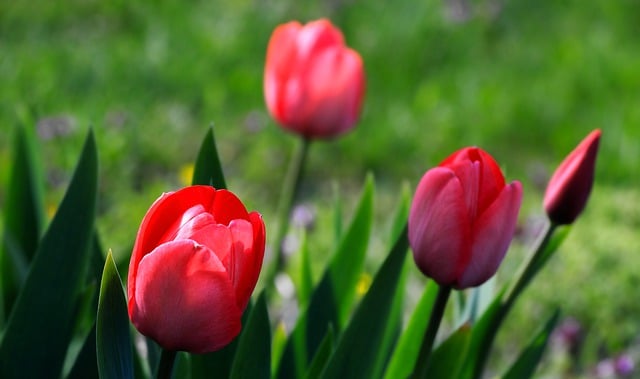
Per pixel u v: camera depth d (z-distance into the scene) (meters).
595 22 8.83
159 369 1.34
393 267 1.74
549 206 1.79
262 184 5.82
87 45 7.25
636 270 4.46
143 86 6.73
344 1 8.13
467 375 1.94
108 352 1.43
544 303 4.32
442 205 1.50
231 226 1.24
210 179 1.78
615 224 5.14
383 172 6.20
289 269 3.90
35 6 7.83
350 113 2.72
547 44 8.26
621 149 6.30
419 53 7.69
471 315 2.12
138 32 7.80
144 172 5.77
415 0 8.14
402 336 1.96
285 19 7.88
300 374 2.04
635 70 7.64
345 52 2.64
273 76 2.71
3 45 7.07
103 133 5.66
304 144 2.76
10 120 5.84
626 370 3.67
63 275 1.88
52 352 1.89
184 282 1.23
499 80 7.47
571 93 7.34
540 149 6.76
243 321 1.85
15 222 2.36
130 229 4.61
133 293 1.29
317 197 5.72
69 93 6.45
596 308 4.31
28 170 2.38
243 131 6.23
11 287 2.23
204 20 7.86
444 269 1.54
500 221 1.51
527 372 1.93
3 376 1.85
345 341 1.72
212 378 1.82
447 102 7.04
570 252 4.59
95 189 1.90
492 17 8.38
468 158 1.57
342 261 2.13
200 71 6.97
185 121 6.38
